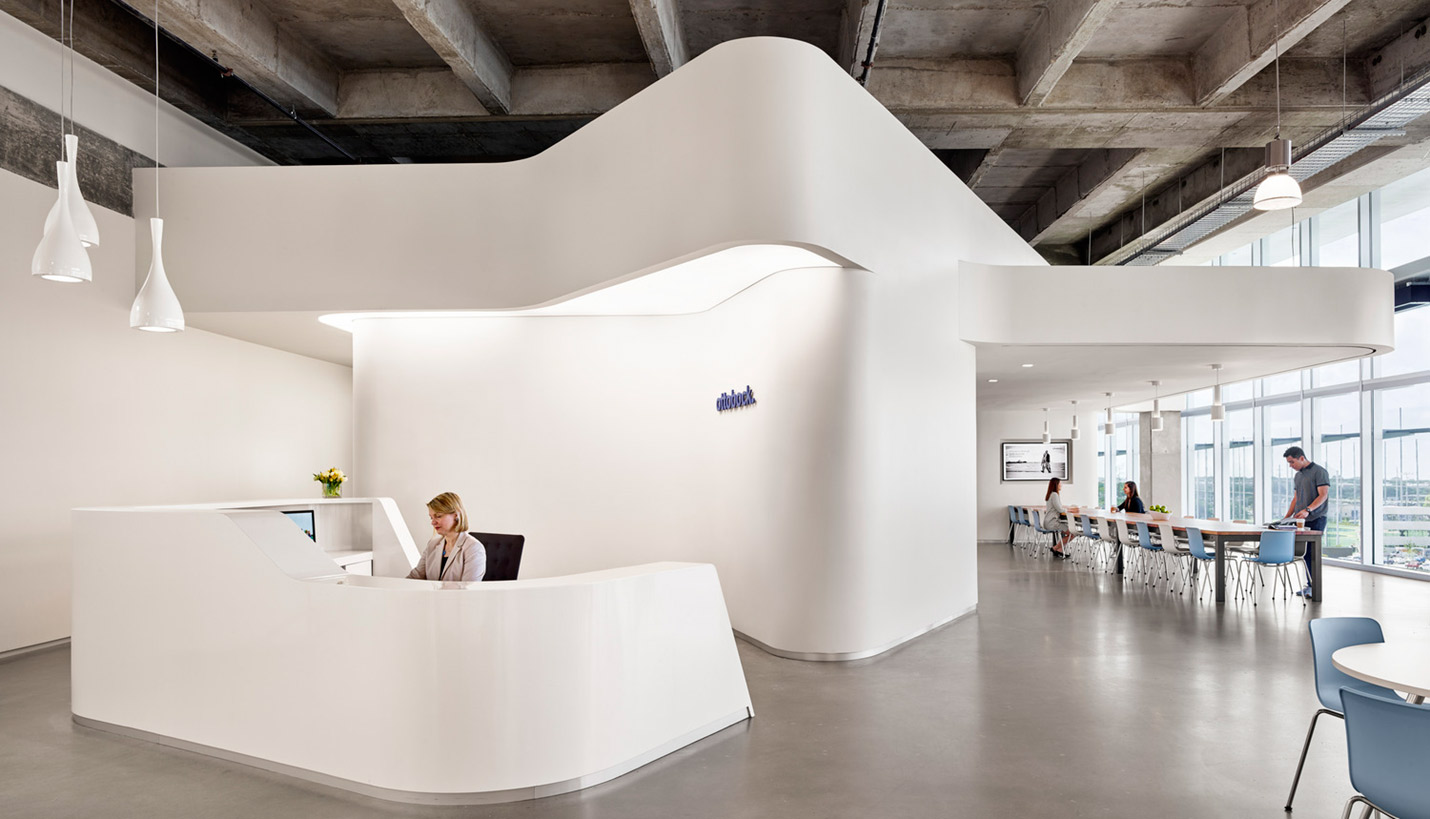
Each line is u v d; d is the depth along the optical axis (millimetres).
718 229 5340
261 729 3936
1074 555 14062
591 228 6383
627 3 7793
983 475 17047
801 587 6152
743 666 5910
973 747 4215
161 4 6574
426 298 7113
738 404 6867
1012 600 8992
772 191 5230
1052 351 8516
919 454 6996
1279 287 8031
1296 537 9203
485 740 3543
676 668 4203
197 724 4141
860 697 5125
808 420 6168
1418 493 11078
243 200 7328
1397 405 11492
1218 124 8945
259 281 7273
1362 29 7934
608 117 6246
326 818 3393
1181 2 7480
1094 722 4625
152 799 3584
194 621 4164
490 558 5539
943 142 9492
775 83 5320
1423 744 2352
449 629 3574
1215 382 11086
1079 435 16562
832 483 6121
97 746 4250
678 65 8000
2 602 6188
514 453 7836
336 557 5801
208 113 8961
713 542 7258
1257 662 6055
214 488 8672
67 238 4449
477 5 7805
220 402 8789
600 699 3781
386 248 7184
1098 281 7969
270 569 3941
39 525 6492
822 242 5398
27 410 6410
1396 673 2859
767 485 6426
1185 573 11195
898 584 6613
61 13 6820
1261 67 7664
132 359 7469
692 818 3373
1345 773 3850
